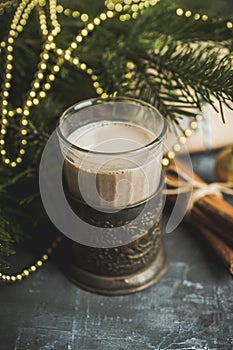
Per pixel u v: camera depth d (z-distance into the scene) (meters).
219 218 0.43
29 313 0.40
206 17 0.43
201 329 0.39
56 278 0.43
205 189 0.45
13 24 0.40
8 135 0.46
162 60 0.43
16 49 0.47
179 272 0.43
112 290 0.41
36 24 0.46
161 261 0.43
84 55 0.47
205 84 0.39
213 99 0.49
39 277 0.43
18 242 0.42
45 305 0.41
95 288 0.42
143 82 0.44
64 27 0.48
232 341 0.38
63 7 0.49
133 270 0.41
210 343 0.38
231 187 0.49
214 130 0.51
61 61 0.41
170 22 0.47
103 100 0.40
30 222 0.46
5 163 0.43
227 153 0.49
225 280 0.42
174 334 0.39
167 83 0.43
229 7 0.57
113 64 0.45
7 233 0.39
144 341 0.38
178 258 0.44
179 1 0.50
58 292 0.42
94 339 0.39
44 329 0.39
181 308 0.41
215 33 0.45
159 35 0.47
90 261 0.41
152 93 0.42
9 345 0.38
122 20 0.44
